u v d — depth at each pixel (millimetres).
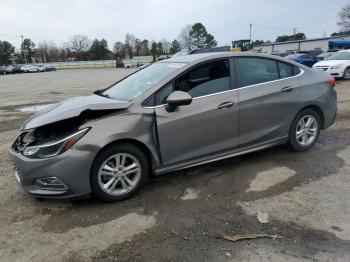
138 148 4152
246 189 4359
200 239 3355
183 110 4320
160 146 4238
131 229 3564
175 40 102188
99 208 4012
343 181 4500
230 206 3955
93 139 3832
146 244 3307
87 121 3941
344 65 16000
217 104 4527
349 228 3459
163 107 4234
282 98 5066
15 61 105312
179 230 3518
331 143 5992
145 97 4207
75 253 3217
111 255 3168
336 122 7441
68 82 26125
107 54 109500
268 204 3967
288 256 3068
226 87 4668
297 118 5324
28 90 19672
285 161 5211
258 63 5004
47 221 3789
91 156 3834
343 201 3988
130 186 4184
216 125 4551
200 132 4457
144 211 3912
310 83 5391
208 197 4184
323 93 5523
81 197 3947
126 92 4645
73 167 3779
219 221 3652
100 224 3678
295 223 3572
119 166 4082
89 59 107250
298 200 4039
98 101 4395
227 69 4719
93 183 3943
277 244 3242
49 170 3758
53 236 3500
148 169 4336
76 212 3945
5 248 3334
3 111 11422
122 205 4062
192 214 3812
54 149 3793
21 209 4078
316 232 3410
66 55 108125
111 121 3969
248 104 4766
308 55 24047
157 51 105938
